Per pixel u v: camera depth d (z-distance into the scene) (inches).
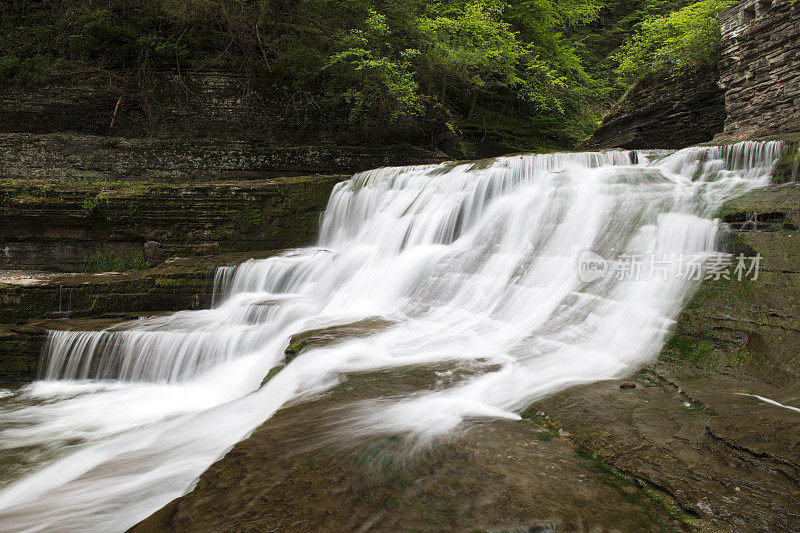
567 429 142.4
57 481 180.1
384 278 374.3
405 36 792.9
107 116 701.3
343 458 129.0
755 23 510.0
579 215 337.4
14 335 344.8
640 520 100.5
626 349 201.9
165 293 415.8
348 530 98.3
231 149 645.9
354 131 748.0
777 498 101.6
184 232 514.6
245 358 315.0
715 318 196.2
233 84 719.1
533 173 436.1
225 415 204.5
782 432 124.2
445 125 798.5
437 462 126.0
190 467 157.4
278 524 101.3
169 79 711.7
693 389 159.6
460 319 274.8
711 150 376.8
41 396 307.4
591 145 904.9
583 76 1181.7
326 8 747.4
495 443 137.0
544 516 101.7
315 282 417.7
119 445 202.4
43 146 612.4
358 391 179.0
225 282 426.0
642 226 290.8
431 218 436.5
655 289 231.0
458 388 180.1
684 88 676.1
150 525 105.5
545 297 264.1
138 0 730.2
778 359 163.6
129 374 330.0
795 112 469.7
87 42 705.0
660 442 128.4
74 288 399.9
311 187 542.3
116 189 502.3
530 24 1098.1
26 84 684.7
